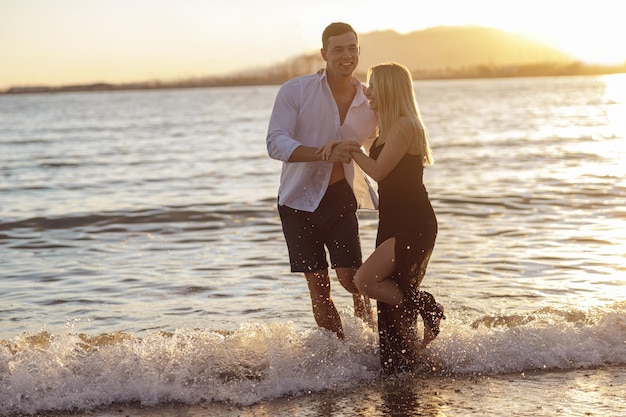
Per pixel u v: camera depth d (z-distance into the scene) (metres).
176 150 27.48
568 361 4.65
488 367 4.60
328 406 4.07
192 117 60.78
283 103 4.71
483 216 10.87
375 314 5.14
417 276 4.53
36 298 6.72
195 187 15.89
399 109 4.43
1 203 13.77
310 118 4.72
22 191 15.70
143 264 8.17
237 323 5.79
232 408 4.07
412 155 4.46
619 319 4.95
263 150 26.80
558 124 37.00
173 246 9.27
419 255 4.48
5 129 46.16
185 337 4.64
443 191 13.84
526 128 34.53
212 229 10.53
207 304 6.39
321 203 4.73
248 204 12.91
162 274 7.62
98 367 4.36
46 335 5.04
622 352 4.74
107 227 10.88
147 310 6.25
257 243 9.35
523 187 13.98
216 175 18.41
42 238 10.07
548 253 8.10
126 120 57.53
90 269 7.95
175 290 6.92
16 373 4.25
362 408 4.03
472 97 89.06
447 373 4.56
